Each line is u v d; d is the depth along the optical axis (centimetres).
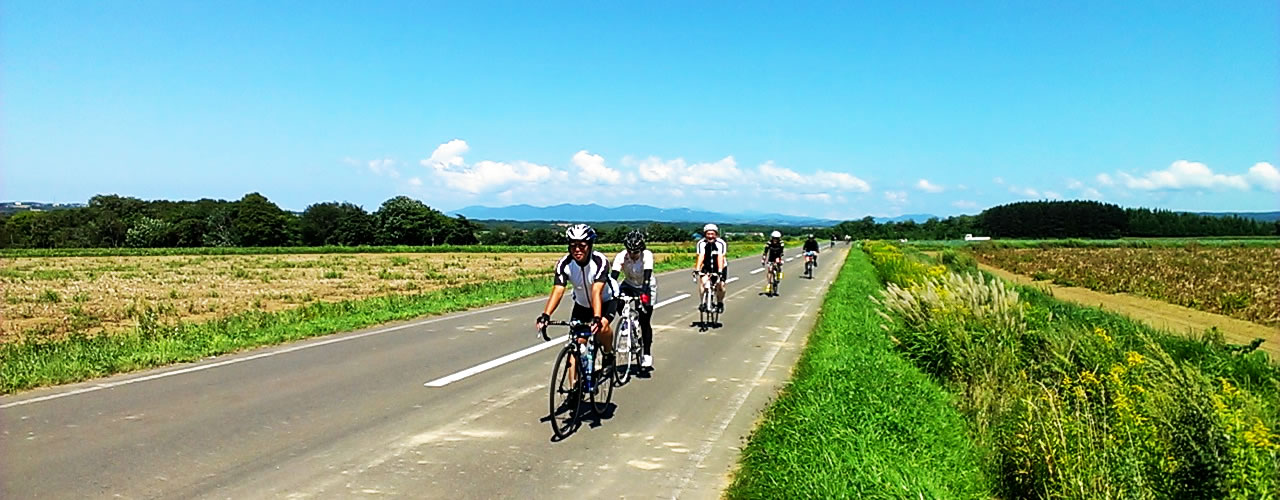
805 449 564
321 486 525
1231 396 650
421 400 788
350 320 1414
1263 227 14425
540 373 941
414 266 4659
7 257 6000
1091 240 11975
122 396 786
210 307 2117
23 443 610
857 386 757
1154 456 491
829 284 2655
